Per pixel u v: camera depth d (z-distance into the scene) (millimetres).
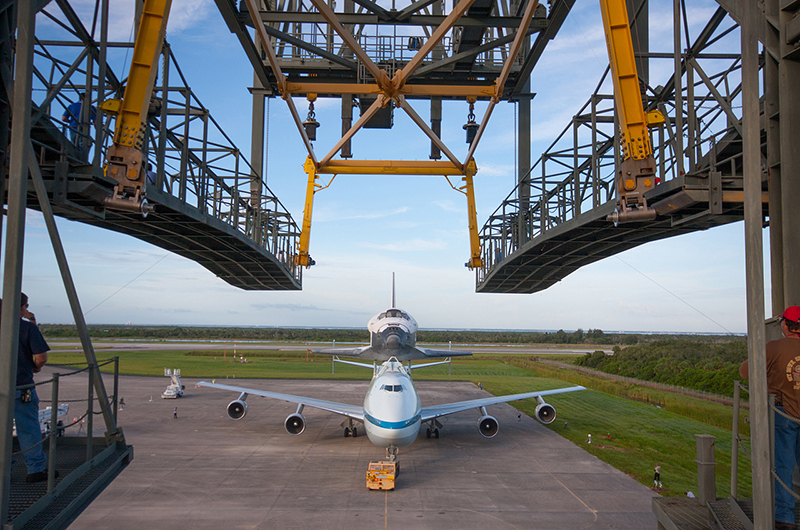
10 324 4387
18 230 4461
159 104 23891
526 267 46281
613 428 28031
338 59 32281
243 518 14547
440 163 38750
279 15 27750
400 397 19000
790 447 5012
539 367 65688
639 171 13875
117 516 14609
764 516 4211
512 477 18812
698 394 38531
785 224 6035
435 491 17109
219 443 23562
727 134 19656
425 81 36844
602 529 14055
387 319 31344
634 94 14023
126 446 7660
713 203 17859
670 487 17797
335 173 38062
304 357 79375
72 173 17203
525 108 45031
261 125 47875
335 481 18062
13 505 5297
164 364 63125
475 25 28344
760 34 6512
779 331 6445
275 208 50188
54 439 5609
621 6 14117
